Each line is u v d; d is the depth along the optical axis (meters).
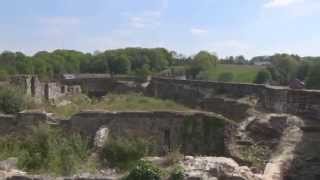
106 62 111.44
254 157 23.52
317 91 25.88
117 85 68.56
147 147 27.92
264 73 73.88
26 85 46.00
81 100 49.78
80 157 26.25
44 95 51.06
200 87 44.56
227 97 37.81
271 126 25.66
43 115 30.42
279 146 21.81
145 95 58.34
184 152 28.69
